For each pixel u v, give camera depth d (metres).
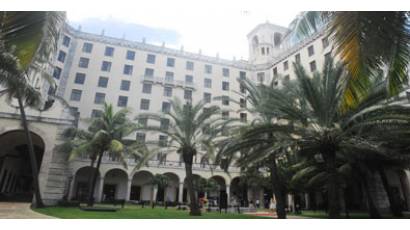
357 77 6.09
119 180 37.09
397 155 17.28
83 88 40.25
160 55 46.28
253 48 54.16
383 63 5.93
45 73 16.72
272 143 13.80
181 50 47.78
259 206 38.66
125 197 36.66
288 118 13.45
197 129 19.70
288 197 33.59
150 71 44.75
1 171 28.61
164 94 43.69
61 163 21.52
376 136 14.55
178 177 36.81
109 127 22.94
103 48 43.41
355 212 26.28
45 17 7.03
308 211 29.45
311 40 40.09
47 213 13.96
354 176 21.91
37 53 7.76
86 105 39.53
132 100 41.88
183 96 44.56
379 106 11.98
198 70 47.56
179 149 19.36
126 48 44.75
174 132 19.16
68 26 41.06
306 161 20.84
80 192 34.44
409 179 29.72
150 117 19.42
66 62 40.22
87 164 33.25
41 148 28.92
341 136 12.80
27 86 15.45
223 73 48.69
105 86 41.47
